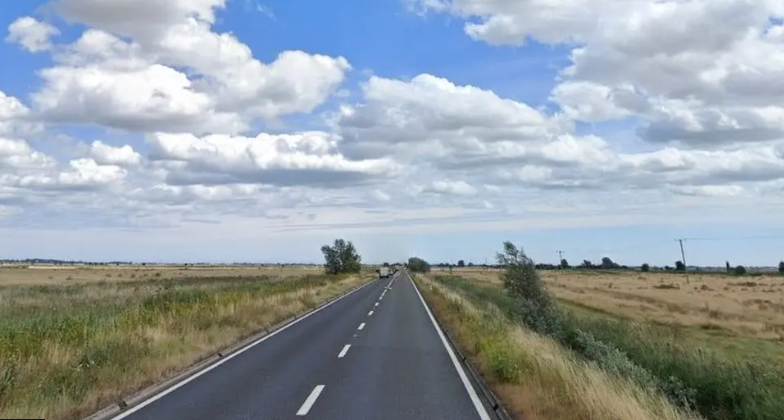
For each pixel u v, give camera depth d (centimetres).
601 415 784
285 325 2345
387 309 3247
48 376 965
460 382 1145
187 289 3784
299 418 836
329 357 1480
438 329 2214
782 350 2481
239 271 13538
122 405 908
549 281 8969
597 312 4106
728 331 3117
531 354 1227
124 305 2525
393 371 1273
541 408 869
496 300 3769
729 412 1222
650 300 5119
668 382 1382
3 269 13200
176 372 1223
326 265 10744
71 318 1587
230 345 1703
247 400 958
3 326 1417
